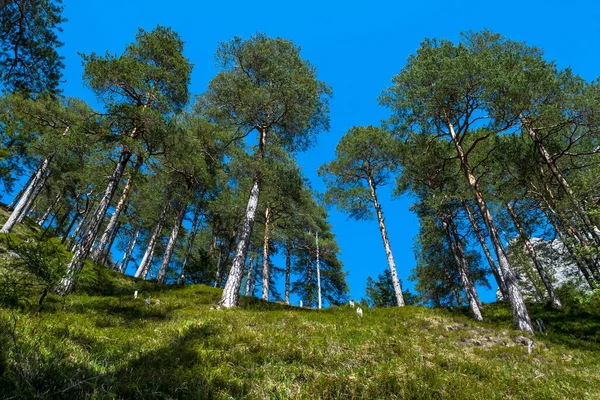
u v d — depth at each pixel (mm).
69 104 18094
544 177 16938
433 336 10656
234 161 16250
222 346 6379
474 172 18859
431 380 5031
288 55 17234
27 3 12820
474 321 14609
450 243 19469
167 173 17609
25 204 21016
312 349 6289
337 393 4258
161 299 14602
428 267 24953
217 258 31312
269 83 15820
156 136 14227
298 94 15461
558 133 15758
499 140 17234
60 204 28984
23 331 4984
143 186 17812
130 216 28609
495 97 13883
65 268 8016
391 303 29781
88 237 12414
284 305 16578
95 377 3746
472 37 17875
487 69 13102
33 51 13945
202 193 22422
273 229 25984
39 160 21047
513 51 16781
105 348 5609
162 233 30844
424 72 14477
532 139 17188
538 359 8641
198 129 17891
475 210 21469
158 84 16453
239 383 4406
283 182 17141
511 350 9375
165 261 21078
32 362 3721
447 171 19828
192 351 5656
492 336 11562
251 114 16594
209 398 3961
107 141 13320
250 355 5727
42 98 15391
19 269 7375
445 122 16750
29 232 23609
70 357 4559
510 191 17938
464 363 6535
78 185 20359
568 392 5672
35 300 8359
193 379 4281
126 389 3744
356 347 6934
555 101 13578
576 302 16406
